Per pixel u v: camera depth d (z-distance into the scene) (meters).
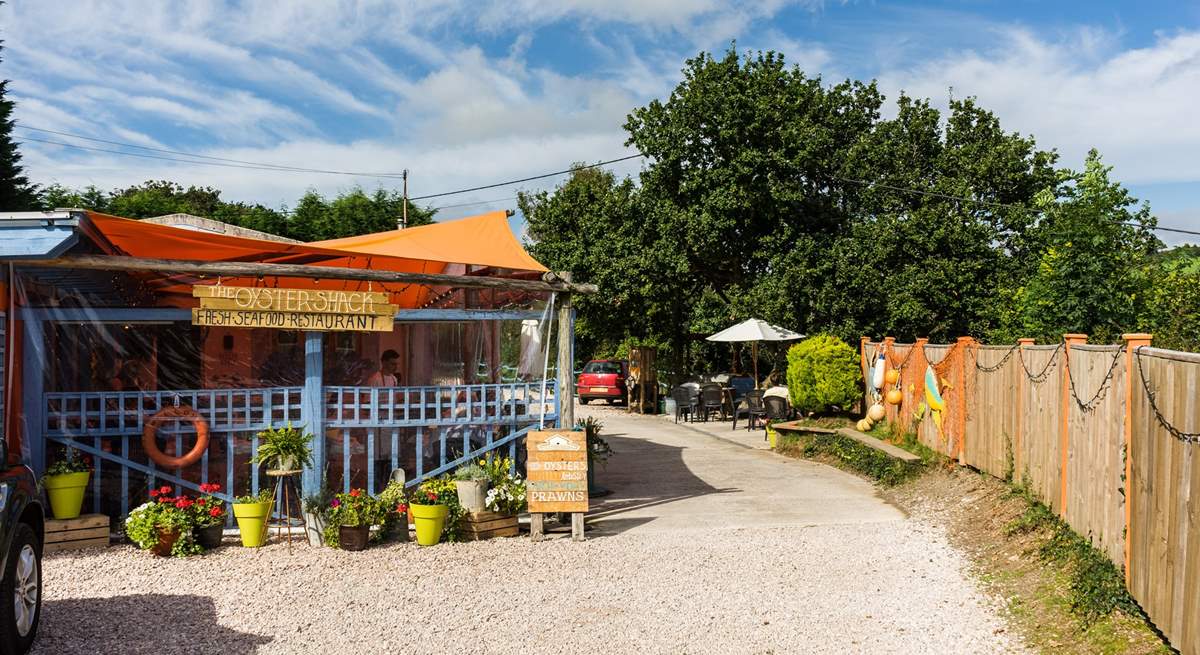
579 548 9.28
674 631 6.51
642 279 25.06
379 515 9.34
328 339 11.30
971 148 23.88
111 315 9.43
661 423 24.72
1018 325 15.01
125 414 9.30
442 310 10.36
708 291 29.70
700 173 23.84
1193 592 4.93
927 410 13.66
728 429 22.58
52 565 8.31
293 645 6.21
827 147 24.36
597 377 31.98
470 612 7.00
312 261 10.46
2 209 25.53
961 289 21.66
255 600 7.29
